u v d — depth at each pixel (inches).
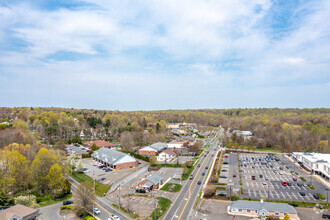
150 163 5477.4
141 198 3447.3
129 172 4795.8
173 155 6205.7
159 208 3080.7
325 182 4185.5
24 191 3725.4
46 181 3597.4
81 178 4389.8
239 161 5925.2
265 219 2807.6
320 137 7790.4
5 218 2598.4
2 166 3472.0
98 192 3668.8
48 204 3272.6
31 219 2743.6
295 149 6875.0
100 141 7411.4
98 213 2938.0
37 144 5935.0
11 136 5836.6
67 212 3004.4
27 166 3814.0
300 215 2896.2
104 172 4785.9
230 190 3521.2
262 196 3331.7
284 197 3449.8
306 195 3528.5
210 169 5083.7
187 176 4530.0
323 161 4640.8
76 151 6820.9
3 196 3061.0
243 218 2847.0
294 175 4660.4
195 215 2910.9
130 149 6776.6
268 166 5369.1
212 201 3363.7
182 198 3459.6
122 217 2844.5
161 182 4146.2
